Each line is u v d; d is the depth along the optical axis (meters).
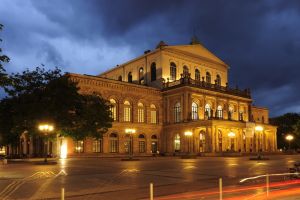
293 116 112.56
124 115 74.62
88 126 53.44
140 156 72.19
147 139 77.38
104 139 70.00
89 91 68.88
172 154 75.44
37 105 49.00
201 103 80.06
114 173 30.67
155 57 84.12
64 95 50.72
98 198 17.86
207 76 91.75
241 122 76.50
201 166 39.06
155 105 80.50
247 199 17.22
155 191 20.11
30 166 40.03
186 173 30.58
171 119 79.94
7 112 56.72
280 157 64.19
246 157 64.12
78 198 17.91
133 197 18.06
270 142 85.19
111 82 72.56
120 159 57.47
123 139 73.38
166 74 82.62
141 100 77.75
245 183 23.56
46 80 53.53
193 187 21.72
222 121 71.94
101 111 55.28
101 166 39.56
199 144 75.19
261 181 24.66
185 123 74.94
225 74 96.25
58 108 49.66
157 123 80.12
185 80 77.44
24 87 52.25
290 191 19.80
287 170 33.19
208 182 24.19
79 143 66.25
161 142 80.12
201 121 71.88
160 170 33.72
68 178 26.64
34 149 73.62
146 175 28.91
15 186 22.14
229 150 72.56
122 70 94.19
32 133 50.97
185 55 86.81
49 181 24.77
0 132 60.94
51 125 47.59
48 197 18.14
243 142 77.56
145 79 86.06
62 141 63.66
